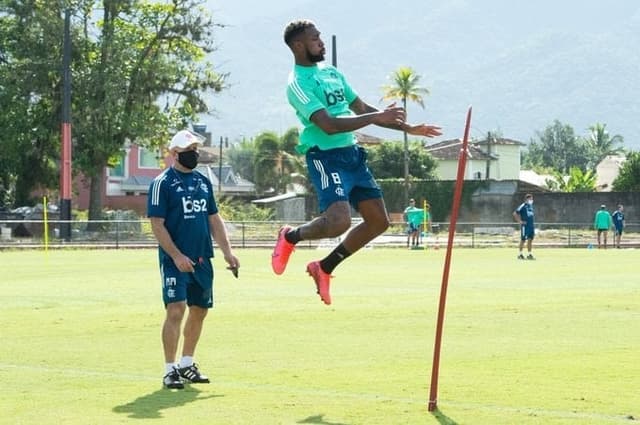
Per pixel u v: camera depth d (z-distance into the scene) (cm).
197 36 7431
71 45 6981
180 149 1212
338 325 1769
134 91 7331
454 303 2177
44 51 7094
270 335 1631
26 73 7056
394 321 1828
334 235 1074
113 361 1369
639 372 1246
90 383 1193
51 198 8388
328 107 1095
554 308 2064
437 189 9550
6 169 7594
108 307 2112
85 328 1739
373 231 1102
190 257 1201
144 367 1317
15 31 7238
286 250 1102
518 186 9394
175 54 7519
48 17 7044
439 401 1062
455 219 998
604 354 1409
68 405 1059
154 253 4803
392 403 1050
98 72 7050
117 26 7381
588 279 2986
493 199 9288
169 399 1091
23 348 1496
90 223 6331
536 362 1332
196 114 7619
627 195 8625
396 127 1060
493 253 4956
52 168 7725
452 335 1627
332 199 1076
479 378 1203
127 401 1080
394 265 3781
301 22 1097
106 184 10300
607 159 15562
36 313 1992
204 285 1198
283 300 2250
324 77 1101
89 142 7112
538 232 7206
